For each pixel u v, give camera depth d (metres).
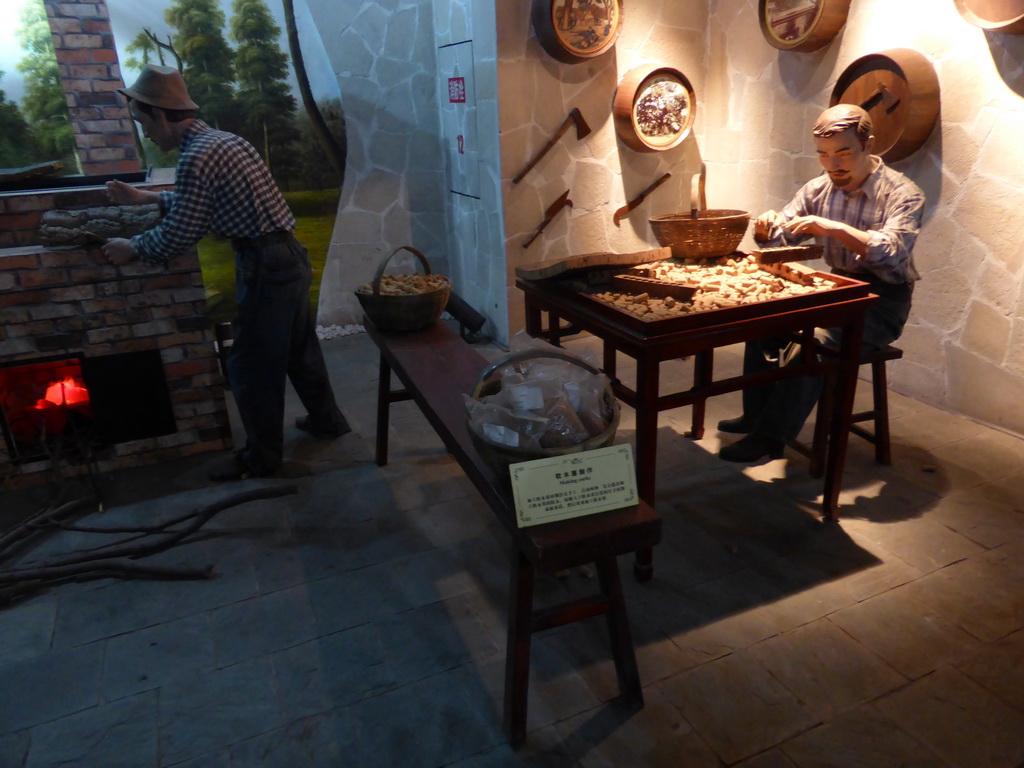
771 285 2.37
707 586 2.35
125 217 2.96
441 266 5.35
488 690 1.97
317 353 3.38
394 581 2.45
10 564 2.60
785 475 3.01
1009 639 2.07
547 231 4.44
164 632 2.24
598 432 1.68
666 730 1.82
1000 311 3.18
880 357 2.84
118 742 1.84
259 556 2.61
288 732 1.86
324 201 4.94
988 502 2.74
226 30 4.39
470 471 1.81
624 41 4.23
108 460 3.26
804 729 1.80
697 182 2.67
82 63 4.18
